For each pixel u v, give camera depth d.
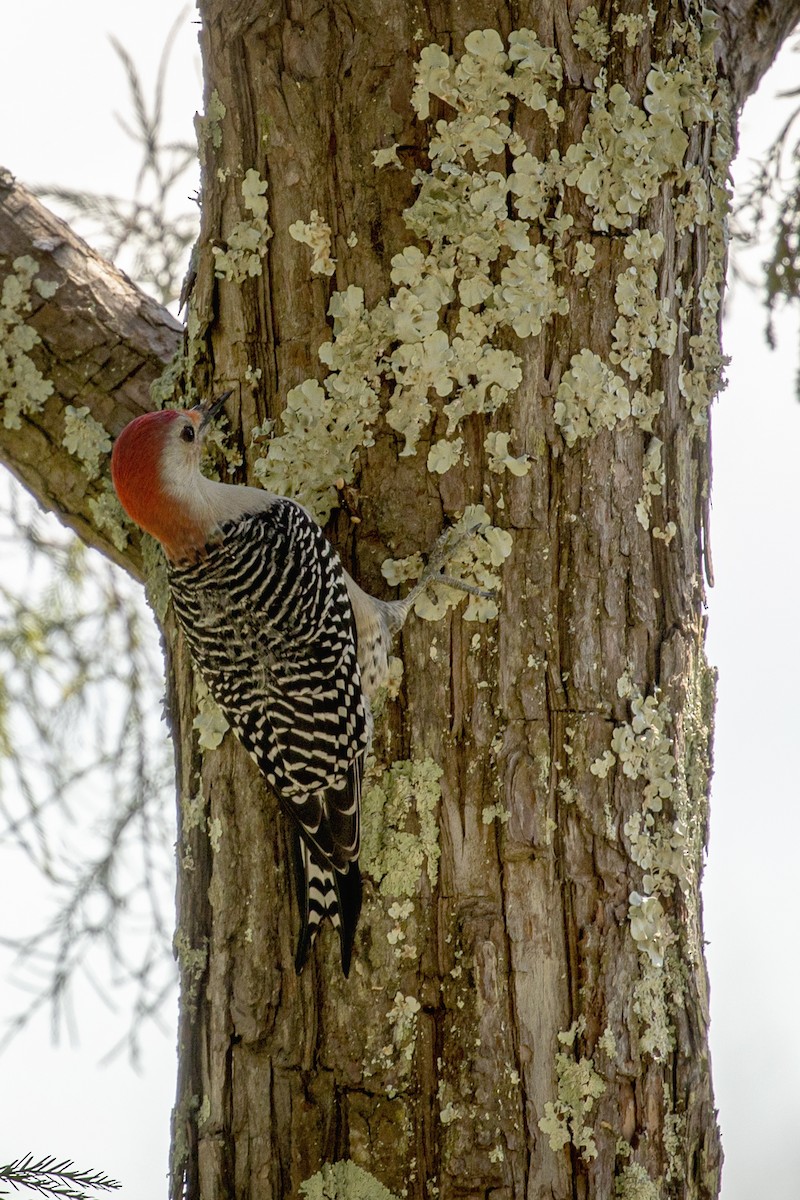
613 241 9.58
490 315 9.43
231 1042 9.54
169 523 9.85
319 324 9.70
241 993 9.55
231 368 10.05
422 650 9.45
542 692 9.38
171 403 10.62
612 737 9.43
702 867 10.16
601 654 9.48
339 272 9.63
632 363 9.66
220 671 9.87
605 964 9.26
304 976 9.38
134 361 10.91
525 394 9.47
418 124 9.44
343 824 9.27
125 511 10.78
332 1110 9.18
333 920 9.15
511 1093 9.05
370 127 9.48
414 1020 9.16
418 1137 9.05
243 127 9.85
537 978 9.17
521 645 9.41
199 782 10.12
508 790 9.29
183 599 10.03
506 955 9.18
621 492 9.65
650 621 9.71
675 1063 9.50
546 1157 9.02
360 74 9.50
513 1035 9.12
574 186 9.48
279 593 9.59
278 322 9.84
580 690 9.41
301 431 9.73
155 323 11.12
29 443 11.07
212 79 10.02
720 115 10.57
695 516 10.27
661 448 9.86
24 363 10.92
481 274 9.41
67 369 10.91
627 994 9.29
